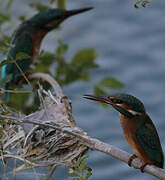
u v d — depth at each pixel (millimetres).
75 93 25094
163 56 30703
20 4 11734
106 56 30688
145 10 36875
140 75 28625
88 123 24359
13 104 10453
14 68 12422
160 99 26453
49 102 9641
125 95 9023
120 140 23156
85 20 34344
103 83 10133
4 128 8625
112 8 36312
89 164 21375
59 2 13406
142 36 33500
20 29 13414
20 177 8414
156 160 8852
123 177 20797
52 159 8320
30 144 8352
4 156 8359
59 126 8508
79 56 11039
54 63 11453
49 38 12938
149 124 9023
